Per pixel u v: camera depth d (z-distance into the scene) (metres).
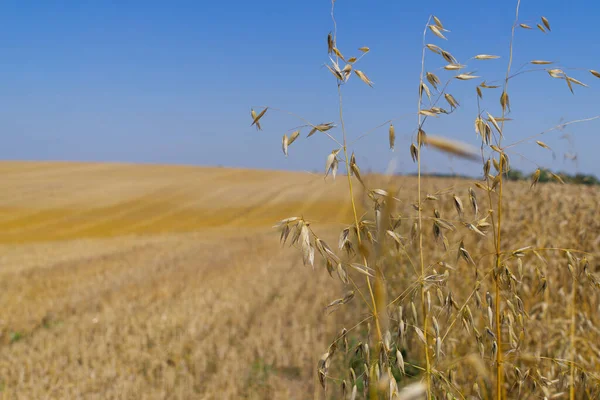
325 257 1.35
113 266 16.50
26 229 32.75
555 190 6.68
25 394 5.79
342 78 1.35
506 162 1.50
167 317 9.08
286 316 9.14
